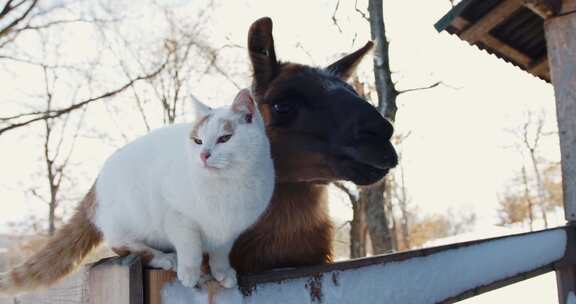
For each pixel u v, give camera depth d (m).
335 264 1.21
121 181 1.06
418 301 1.41
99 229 1.15
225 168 0.97
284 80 1.30
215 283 1.02
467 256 1.64
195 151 0.97
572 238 2.33
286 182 1.30
